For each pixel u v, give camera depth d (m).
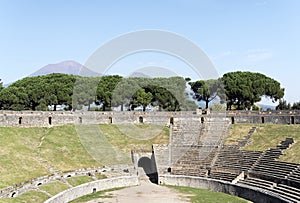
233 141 59.31
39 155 52.22
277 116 63.72
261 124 63.62
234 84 85.38
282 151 50.50
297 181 40.97
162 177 54.06
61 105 88.81
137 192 47.75
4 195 36.38
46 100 84.81
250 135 59.88
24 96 84.75
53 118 65.06
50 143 57.44
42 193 40.53
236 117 67.25
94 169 52.88
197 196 45.50
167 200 43.19
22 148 52.53
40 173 46.38
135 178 53.19
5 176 42.06
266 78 91.19
